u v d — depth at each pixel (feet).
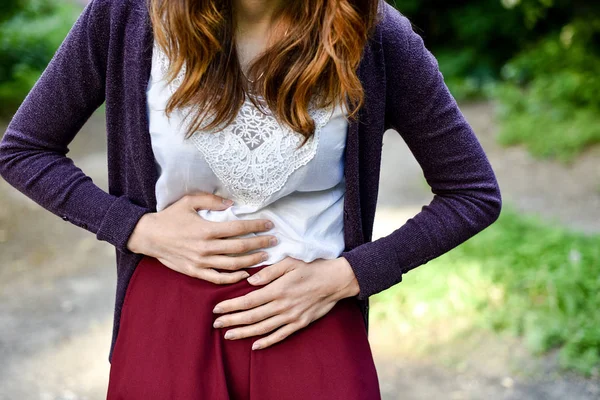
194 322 3.91
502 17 25.84
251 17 3.74
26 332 10.67
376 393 4.08
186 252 3.91
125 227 3.98
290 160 3.76
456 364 9.53
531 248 11.95
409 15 28.48
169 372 3.90
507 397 8.76
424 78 3.93
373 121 3.97
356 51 3.59
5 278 12.53
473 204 4.15
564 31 24.25
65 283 12.35
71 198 4.05
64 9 34.68
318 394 3.92
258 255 3.93
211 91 3.62
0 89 23.76
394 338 10.25
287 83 3.61
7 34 26.25
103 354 10.11
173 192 3.95
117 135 4.09
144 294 4.05
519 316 10.38
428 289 11.15
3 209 15.48
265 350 3.95
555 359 9.48
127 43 3.83
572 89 20.93
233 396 3.98
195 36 3.50
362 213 4.25
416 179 17.63
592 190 15.93
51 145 4.11
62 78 3.96
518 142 19.48
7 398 8.98
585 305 10.46
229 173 3.78
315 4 3.56
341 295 4.03
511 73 23.91
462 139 4.08
